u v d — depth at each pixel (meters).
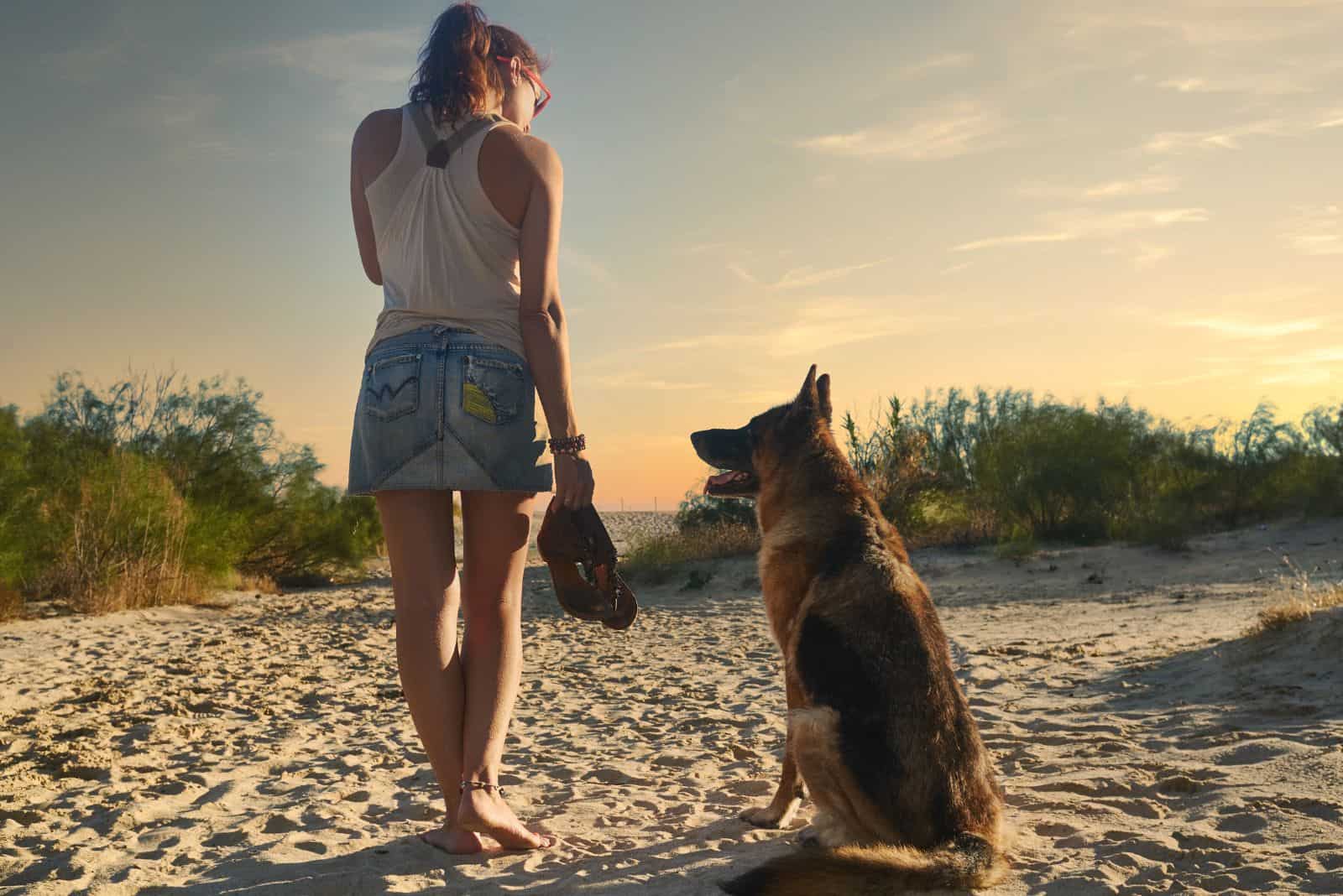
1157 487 21.22
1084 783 4.27
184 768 5.35
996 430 22.86
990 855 2.92
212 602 17.23
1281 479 20.67
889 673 3.22
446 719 3.31
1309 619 7.27
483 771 3.38
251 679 8.88
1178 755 4.72
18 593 15.11
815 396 4.39
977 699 6.86
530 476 3.22
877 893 2.80
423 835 3.57
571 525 3.31
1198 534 19.69
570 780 4.93
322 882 3.14
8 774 5.09
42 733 6.28
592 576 3.43
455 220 3.16
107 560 16.48
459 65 3.21
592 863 3.33
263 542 22.77
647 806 4.30
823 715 3.23
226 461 21.84
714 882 3.09
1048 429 21.31
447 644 3.28
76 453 19.03
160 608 15.91
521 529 3.33
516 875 3.20
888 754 3.13
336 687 8.40
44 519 16.48
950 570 18.14
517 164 3.18
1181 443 22.70
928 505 22.38
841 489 3.96
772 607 3.82
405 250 3.20
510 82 3.44
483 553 3.33
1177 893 2.86
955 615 13.00
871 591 3.41
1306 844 3.24
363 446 3.21
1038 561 17.88
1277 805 3.73
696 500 25.50
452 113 3.19
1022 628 11.16
